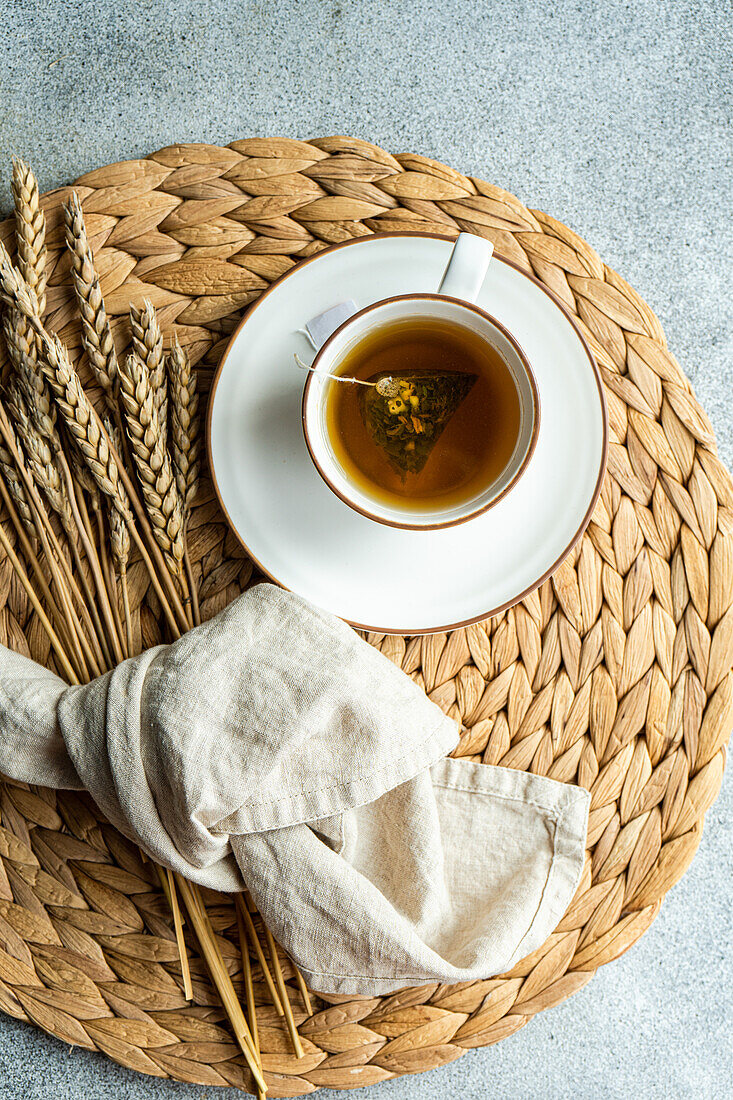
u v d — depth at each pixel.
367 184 0.77
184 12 0.86
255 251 0.76
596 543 0.77
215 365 0.76
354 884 0.73
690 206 0.86
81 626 0.75
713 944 0.87
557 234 0.77
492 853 0.76
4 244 0.75
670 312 0.86
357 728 0.73
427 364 0.72
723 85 0.87
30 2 0.85
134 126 0.85
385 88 0.86
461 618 0.74
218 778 0.71
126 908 0.76
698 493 0.77
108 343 0.74
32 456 0.73
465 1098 0.86
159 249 0.76
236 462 0.74
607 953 0.77
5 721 0.73
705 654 0.77
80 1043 0.76
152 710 0.72
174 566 0.75
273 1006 0.76
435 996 0.77
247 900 0.76
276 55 0.86
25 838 0.76
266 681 0.72
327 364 0.71
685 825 0.77
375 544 0.74
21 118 0.85
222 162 0.76
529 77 0.86
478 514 0.70
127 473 0.76
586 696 0.77
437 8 0.86
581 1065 0.86
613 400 0.77
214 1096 0.83
